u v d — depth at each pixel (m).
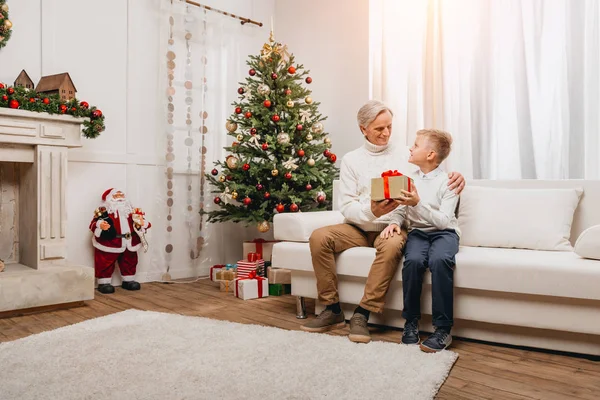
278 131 3.31
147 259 3.43
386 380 1.45
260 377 1.47
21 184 2.80
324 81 3.92
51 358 1.66
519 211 2.21
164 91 3.51
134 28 3.38
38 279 2.47
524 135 2.81
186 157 3.60
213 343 1.83
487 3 2.96
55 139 2.62
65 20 3.06
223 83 3.86
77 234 3.09
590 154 2.60
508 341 1.86
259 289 2.90
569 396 1.39
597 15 2.57
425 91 3.22
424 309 1.96
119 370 1.54
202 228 3.63
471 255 1.88
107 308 2.59
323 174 3.23
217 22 3.84
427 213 1.98
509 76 2.90
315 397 1.33
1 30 2.72
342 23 3.79
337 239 2.14
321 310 2.33
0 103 2.41
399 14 3.38
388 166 2.32
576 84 2.63
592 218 2.18
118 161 3.27
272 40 3.39
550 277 1.69
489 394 1.41
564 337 1.76
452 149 3.10
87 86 3.15
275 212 3.33
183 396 1.33
